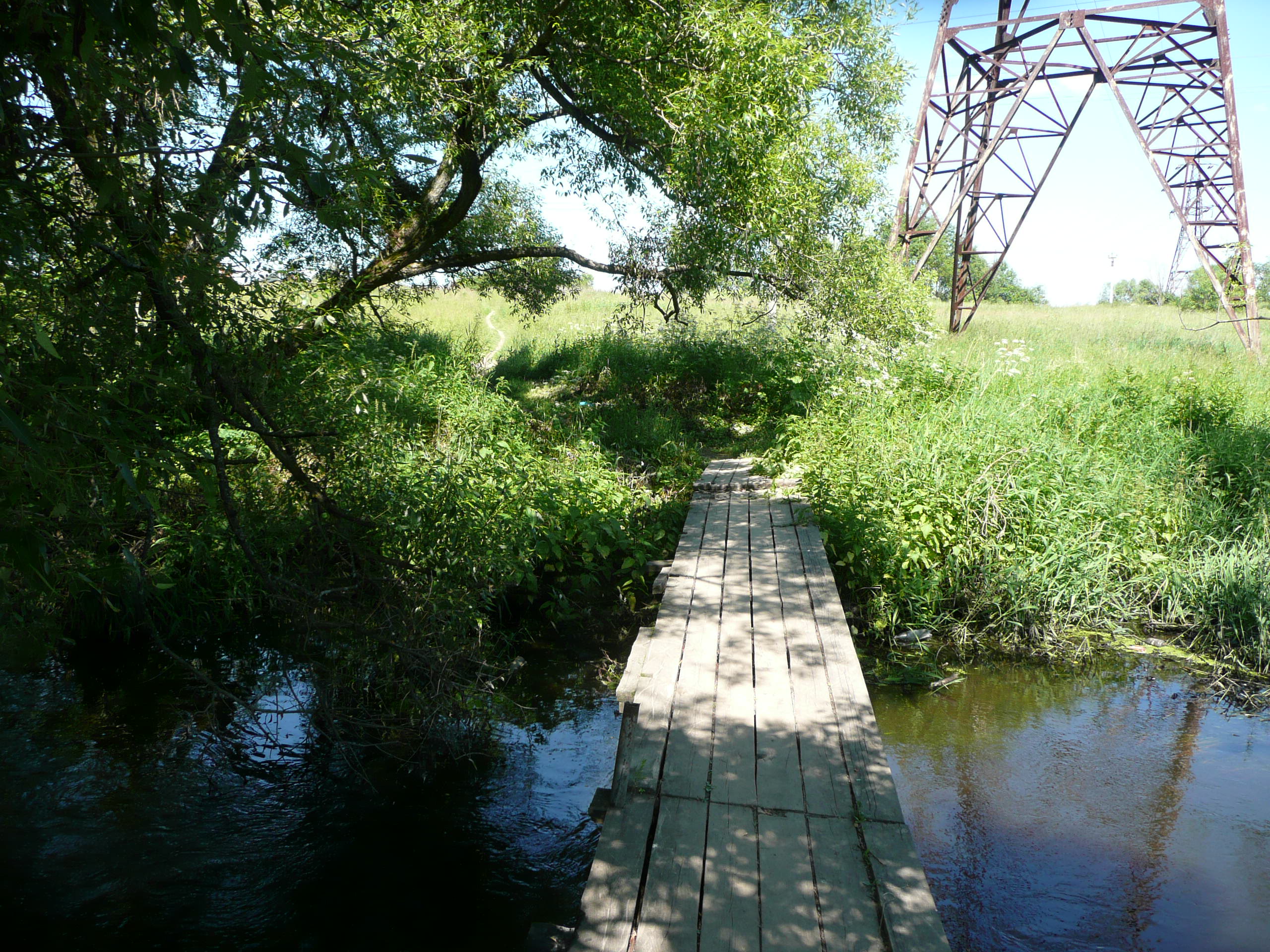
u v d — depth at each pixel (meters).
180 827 4.53
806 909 2.99
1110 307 33.28
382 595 4.96
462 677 5.34
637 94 9.73
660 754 3.99
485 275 15.14
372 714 5.46
